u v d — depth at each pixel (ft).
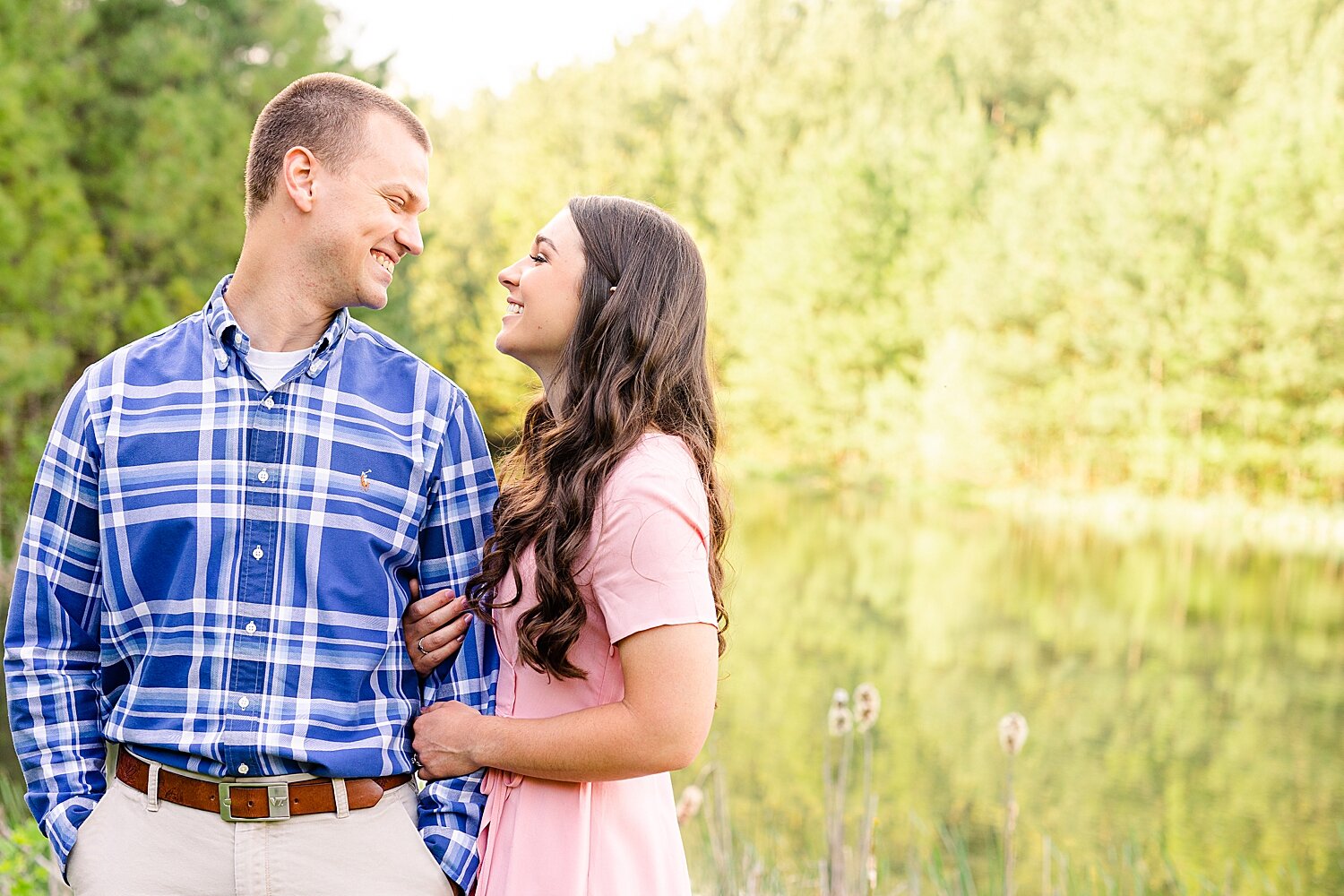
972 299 84.17
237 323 5.03
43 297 33.65
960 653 46.39
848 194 92.73
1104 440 78.13
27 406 35.09
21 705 5.04
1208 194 75.00
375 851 4.93
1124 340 76.95
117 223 37.40
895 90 99.96
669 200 104.22
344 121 4.99
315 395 5.00
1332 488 69.31
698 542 4.89
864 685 9.32
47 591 5.02
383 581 5.05
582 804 4.94
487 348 88.38
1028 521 77.56
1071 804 28.22
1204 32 78.48
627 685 4.77
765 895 11.14
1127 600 57.11
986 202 88.02
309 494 4.91
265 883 4.77
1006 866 8.93
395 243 5.17
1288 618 53.57
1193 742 34.94
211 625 4.81
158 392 4.95
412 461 5.13
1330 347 69.36
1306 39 75.00
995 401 81.51
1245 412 72.38
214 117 38.47
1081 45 88.53
